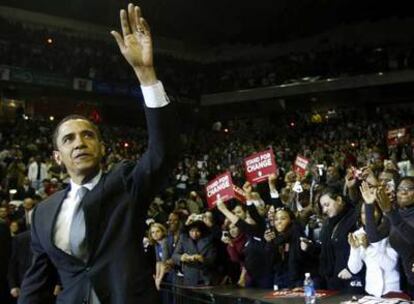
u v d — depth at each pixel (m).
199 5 28.73
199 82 29.42
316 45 29.55
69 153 2.18
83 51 26.41
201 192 14.45
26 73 23.91
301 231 5.22
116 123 27.64
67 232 2.14
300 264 5.07
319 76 26.09
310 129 23.86
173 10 29.16
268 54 30.95
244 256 5.83
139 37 2.10
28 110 24.84
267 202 8.22
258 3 28.00
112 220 2.10
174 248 7.22
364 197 4.29
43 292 2.33
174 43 31.61
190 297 5.53
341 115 24.78
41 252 2.27
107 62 26.66
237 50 31.75
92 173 2.22
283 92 26.78
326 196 4.95
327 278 4.89
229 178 6.67
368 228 4.22
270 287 5.47
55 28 27.97
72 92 25.59
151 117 2.07
